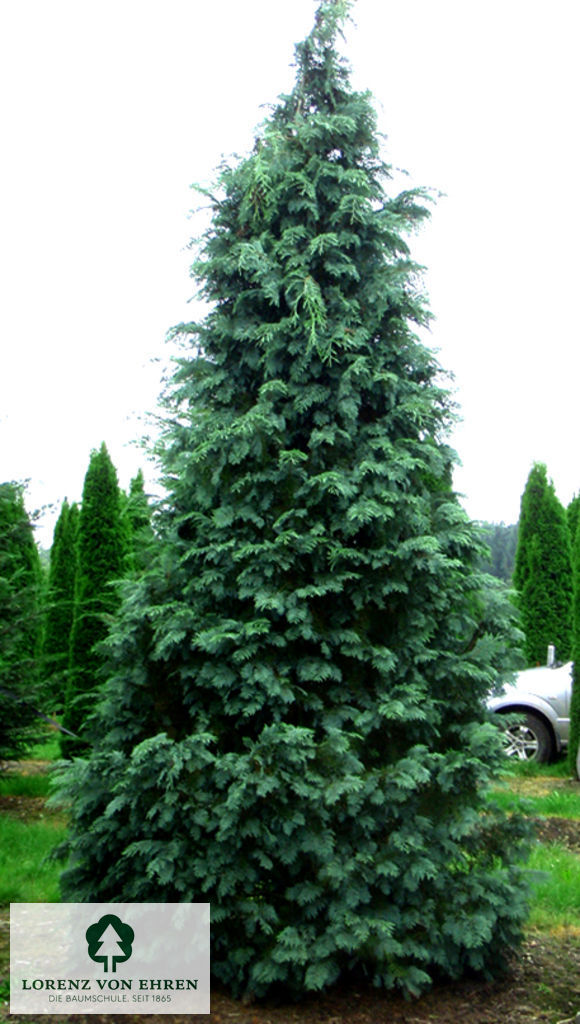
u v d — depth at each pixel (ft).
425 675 14.83
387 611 14.92
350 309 15.28
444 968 14.30
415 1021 13.06
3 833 23.29
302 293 14.90
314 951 13.08
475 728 14.47
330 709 14.33
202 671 14.11
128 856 13.92
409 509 14.65
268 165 15.47
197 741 13.37
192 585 14.73
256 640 14.02
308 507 14.65
